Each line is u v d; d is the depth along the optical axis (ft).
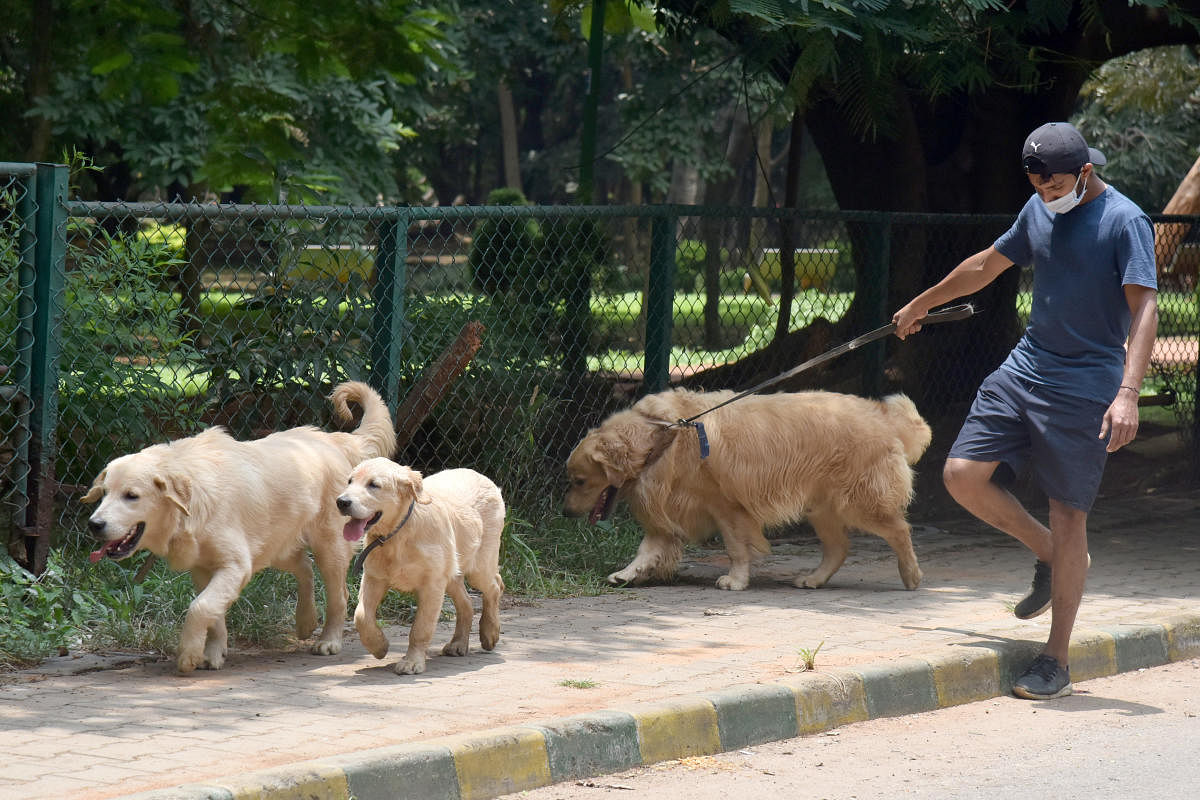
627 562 28.32
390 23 40.52
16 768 14.16
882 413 26.99
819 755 17.21
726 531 26.84
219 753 14.84
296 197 48.70
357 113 75.10
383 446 22.02
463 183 150.51
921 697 19.67
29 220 21.45
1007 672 20.84
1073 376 19.24
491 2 103.55
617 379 33.40
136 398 24.89
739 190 139.54
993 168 40.81
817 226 42.42
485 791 15.16
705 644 21.38
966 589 26.71
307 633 21.30
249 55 47.75
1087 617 23.88
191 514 18.44
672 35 38.01
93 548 23.32
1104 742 17.87
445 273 30.91
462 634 20.51
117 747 15.03
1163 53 75.25
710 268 47.26
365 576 19.33
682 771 16.42
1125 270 18.66
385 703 17.33
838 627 22.80
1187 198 55.42
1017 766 16.70
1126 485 42.06
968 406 39.83
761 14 28.27
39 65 45.37
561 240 32.30
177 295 27.14
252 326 26.63
